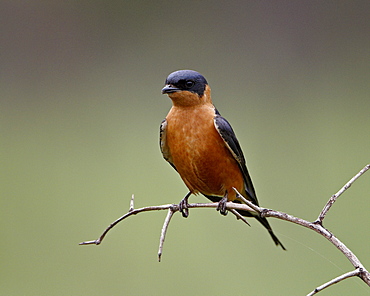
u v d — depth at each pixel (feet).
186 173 26.02
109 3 62.28
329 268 30.40
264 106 53.83
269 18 61.26
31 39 62.75
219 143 25.34
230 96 55.98
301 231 31.35
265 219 27.53
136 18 62.03
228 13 61.93
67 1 63.46
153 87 57.52
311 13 61.31
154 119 52.65
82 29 62.54
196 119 25.35
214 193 26.61
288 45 61.16
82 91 57.41
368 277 16.89
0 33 62.75
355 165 43.86
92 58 61.52
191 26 61.46
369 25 61.26
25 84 59.41
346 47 61.21
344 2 61.98
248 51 60.54
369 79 57.77
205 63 59.82
